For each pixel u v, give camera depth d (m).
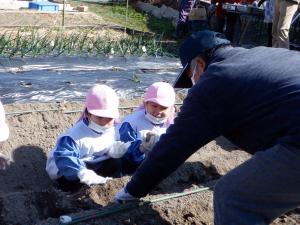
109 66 3.66
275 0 4.24
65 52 3.94
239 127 1.29
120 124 2.33
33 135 2.41
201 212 1.78
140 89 3.15
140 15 7.11
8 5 6.39
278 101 1.22
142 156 2.16
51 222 1.60
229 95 1.25
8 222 1.70
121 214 1.66
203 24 5.84
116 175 2.20
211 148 2.50
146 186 1.44
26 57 3.66
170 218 1.70
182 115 1.30
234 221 1.28
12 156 2.26
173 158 1.33
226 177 1.29
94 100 2.00
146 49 4.26
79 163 1.98
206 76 1.29
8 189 2.10
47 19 5.95
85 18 6.27
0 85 2.96
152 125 2.21
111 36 5.16
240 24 5.45
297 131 1.18
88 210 1.70
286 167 1.20
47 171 2.08
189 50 1.38
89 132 2.05
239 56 1.30
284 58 1.29
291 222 1.79
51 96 2.87
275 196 1.26
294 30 5.21
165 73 3.62
